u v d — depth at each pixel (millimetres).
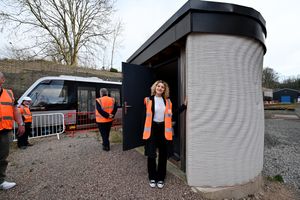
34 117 6516
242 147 2945
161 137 2861
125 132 3943
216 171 2850
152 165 2889
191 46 2783
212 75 2805
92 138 6172
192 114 2816
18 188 2768
